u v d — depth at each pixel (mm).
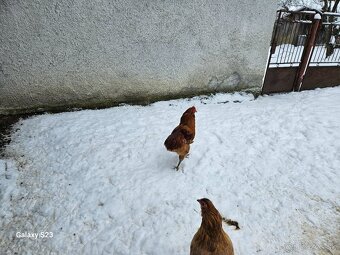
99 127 2441
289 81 3631
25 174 1907
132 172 1964
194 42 2896
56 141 2229
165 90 3025
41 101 2555
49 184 1836
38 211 1652
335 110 3076
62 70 2500
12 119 2463
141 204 1711
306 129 2666
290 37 3299
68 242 1482
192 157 2170
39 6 2207
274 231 1590
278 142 2455
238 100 3316
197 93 3211
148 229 1555
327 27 3420
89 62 2562
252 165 2141
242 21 2986
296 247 1507
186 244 1476
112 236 1513
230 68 3209
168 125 2584
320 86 3830
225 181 1956
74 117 2580
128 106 2887
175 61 2908
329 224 1662
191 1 2680
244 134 2557
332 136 2547
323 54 3578
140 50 2705
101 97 2770
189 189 1853
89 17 2389
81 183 1848
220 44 3020
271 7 3031
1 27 2168
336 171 2104
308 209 1757
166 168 2031
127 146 2229
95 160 2049
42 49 2355
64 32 2367
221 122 2738
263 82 3510
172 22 2703
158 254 1421
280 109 3109
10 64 2307
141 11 2541
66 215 1630
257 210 1727
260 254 1451
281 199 1824
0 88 2355
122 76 2752
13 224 1577
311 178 2025
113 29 2516
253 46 3182
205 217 1147
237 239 1519
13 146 2150
